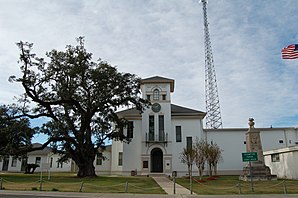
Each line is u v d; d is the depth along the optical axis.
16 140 33.88
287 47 24.25
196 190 21.25
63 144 35.19
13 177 33.91
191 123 45.41
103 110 35.72
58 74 34.41
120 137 38.06
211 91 66.81
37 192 17.94
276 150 36.41
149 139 44.06
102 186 22.72
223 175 42.03
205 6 66.94
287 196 17.41
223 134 45.38
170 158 43.28
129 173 43.72
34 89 33.56
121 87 35.88
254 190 20.94
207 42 67.44
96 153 37.28
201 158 34.50
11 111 34.47
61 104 35.34
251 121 33.97
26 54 33.03
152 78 47.12
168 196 17.31
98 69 35.03
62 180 29.48
